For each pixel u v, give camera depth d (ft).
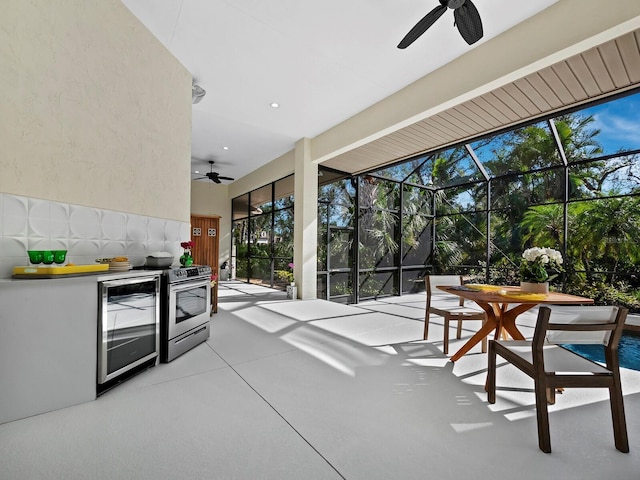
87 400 6.45
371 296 22.95
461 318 9.93
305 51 11.37
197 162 26.08
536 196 20.74
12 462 4.54
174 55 11.59
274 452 4.89
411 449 5.01
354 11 9.44
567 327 5.29
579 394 7.06
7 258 6.24
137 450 4.88
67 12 7.38
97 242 8.30
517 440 5.28
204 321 10.96
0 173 6.11
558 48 8.87
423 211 26.61
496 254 22.79
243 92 14.40
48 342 5.98
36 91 6.72
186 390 7.07
